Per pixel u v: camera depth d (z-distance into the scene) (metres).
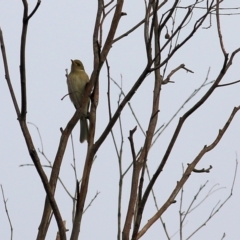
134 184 6.37
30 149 5.82
